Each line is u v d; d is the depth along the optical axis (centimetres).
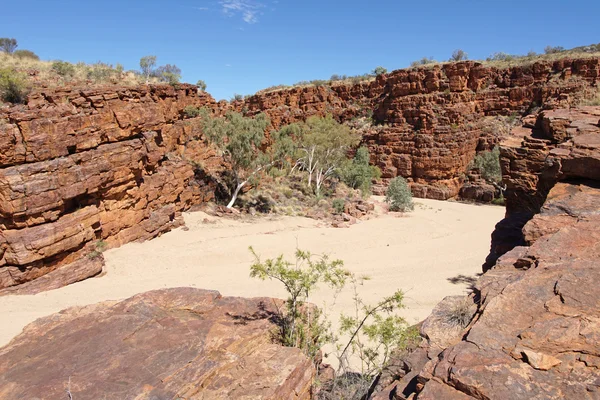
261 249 2745
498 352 501
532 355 476
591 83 5325
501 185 5281
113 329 805
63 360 698
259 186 4375
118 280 2098
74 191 2073
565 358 474
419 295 2038
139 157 2542
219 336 820
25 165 1903
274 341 870
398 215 4209
